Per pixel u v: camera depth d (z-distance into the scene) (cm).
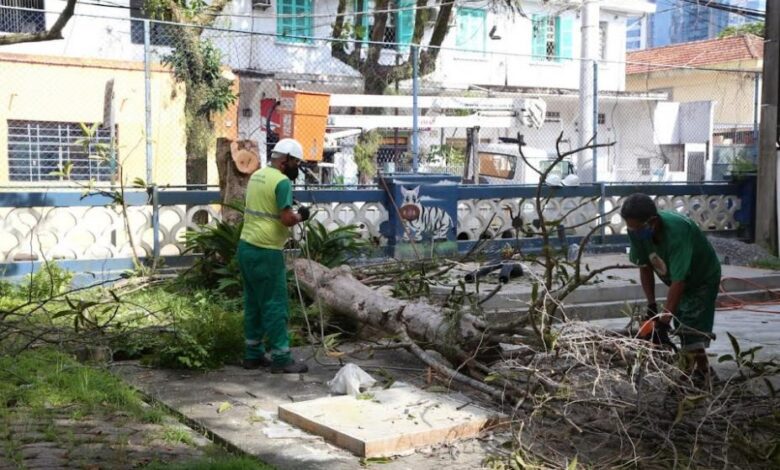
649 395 519
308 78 2033
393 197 1145
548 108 2522
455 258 1079
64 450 452
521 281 998
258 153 989
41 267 953
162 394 591
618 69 2917
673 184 1422
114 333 707
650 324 528
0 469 417
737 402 523
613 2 2841
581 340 533
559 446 494
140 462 437
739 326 931
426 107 1549
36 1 1812
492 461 464
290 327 783
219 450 470
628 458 468
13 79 1606
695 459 477
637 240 549
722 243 1350
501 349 613
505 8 2325
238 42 2130
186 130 1698
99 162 1523
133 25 1903
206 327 696
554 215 1313
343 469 454
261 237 638
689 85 3206
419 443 489
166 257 1031
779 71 1398
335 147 1605
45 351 650
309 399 584
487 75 2600
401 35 2330
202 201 1048
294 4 2197
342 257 948
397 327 676
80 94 1664
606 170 2747
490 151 1992
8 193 955
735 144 2445
